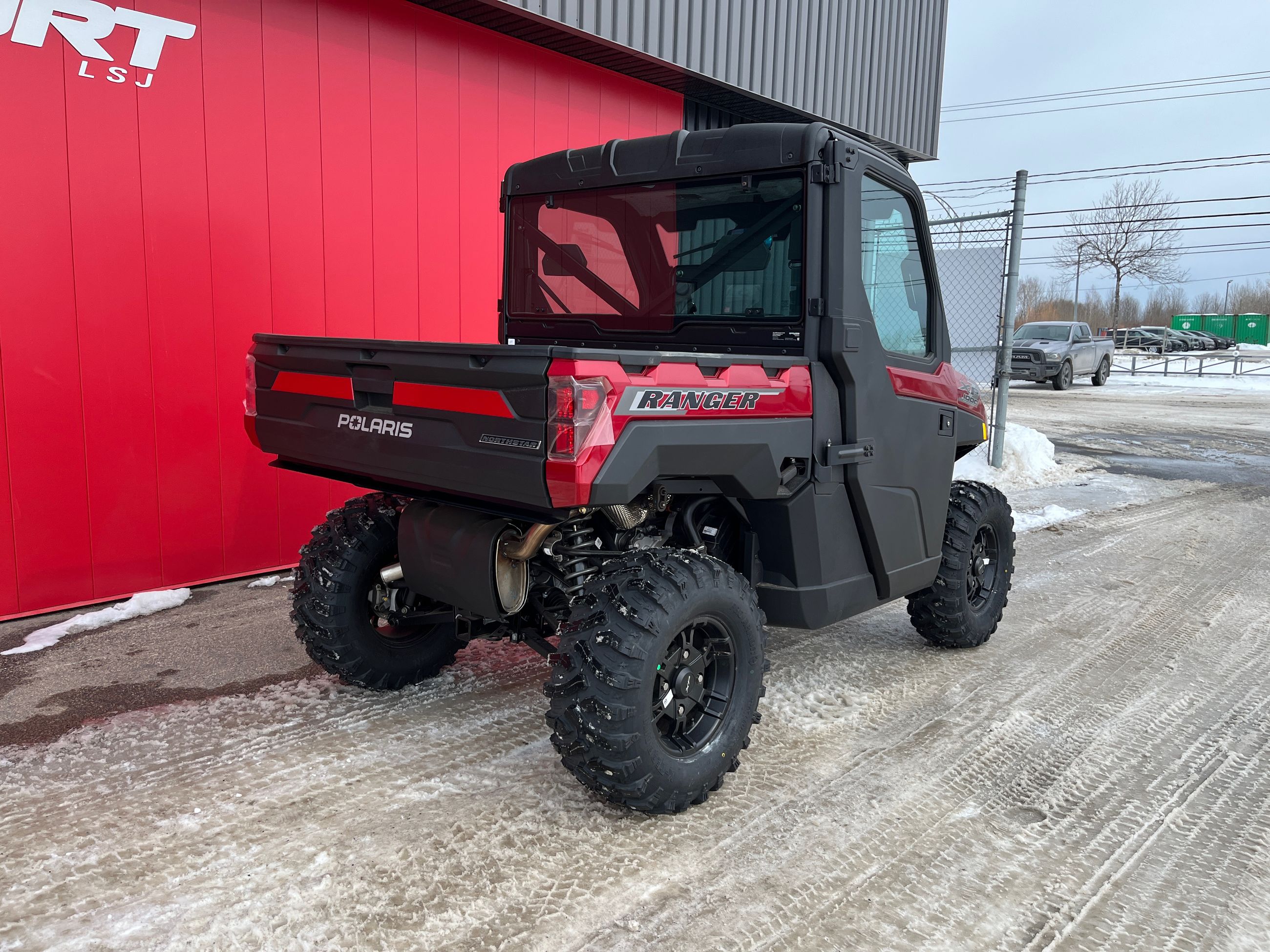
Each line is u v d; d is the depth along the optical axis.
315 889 2.26
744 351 3.16
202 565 5.00
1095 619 4.82
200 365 4.84
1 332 4.15
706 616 2.65
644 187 3.29
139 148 4.50
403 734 3.20
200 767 2.92
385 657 3.47
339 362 2.87
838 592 3.23
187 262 4.73
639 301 3.40
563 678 2.46
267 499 5.22
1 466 4.22
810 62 8.59
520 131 6.40
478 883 2.31
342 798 2.73
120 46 4.37
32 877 2.29
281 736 3.16
